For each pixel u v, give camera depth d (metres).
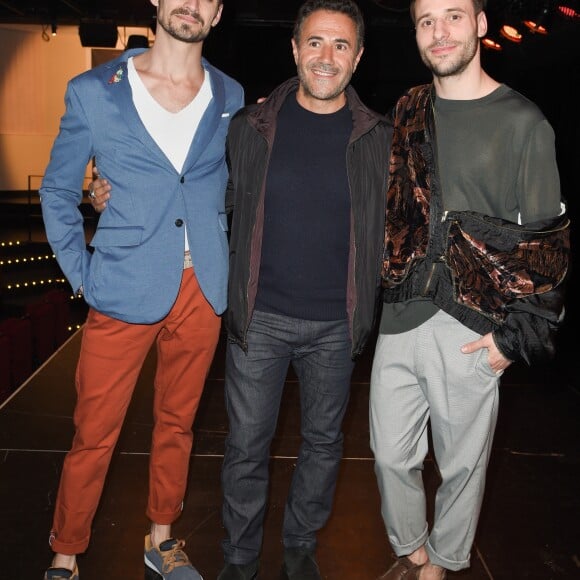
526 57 10.08
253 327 2.31
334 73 2.18
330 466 2.43
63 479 2.32
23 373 6.80
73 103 2.19
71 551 2.33
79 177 2.26
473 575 2.57
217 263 2.30
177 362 2.38
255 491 2.39
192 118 2.24
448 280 2.13
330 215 2.25
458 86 2.10
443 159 2.11
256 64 10.42
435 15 2.07
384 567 2.61
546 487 3.28
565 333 6.95
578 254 9.35
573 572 2.62
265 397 2.35
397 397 2.27
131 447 3.57
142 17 11.28
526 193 2.06
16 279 10.53
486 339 2.11
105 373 2.27
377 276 2.30
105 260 2.22
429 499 3.11
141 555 2.62
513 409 4.31
